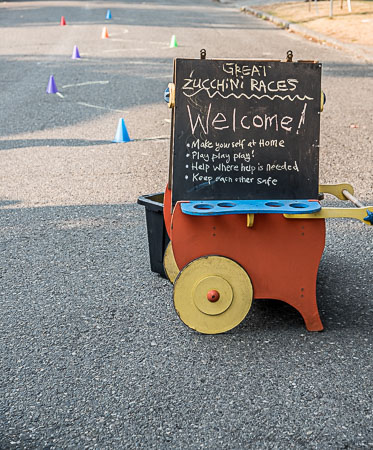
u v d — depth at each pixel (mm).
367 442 2824
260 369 3371
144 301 4125
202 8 28688
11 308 4051
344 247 4945
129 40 17812
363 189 6297
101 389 3221
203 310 3662
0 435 2898
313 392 3170
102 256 4812
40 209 5855
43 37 18938
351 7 23047
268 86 3684
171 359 3475
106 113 9719
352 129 8656
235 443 2826
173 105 3662
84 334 3736
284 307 4062
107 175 6875
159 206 4223
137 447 2814
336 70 13039
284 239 3658
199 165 3707
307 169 3744
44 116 9602
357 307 4023
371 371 3340
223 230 3639
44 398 3156
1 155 7680
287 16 22969
